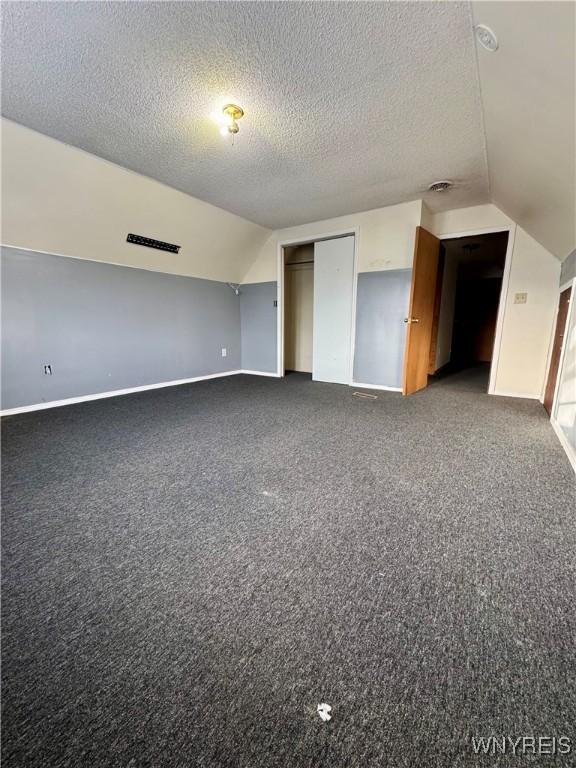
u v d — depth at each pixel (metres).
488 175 3.00
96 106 2.09
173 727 0.78
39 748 0.74
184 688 0.86
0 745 0.74
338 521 1.58
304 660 0.94
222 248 4.72
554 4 0.99
